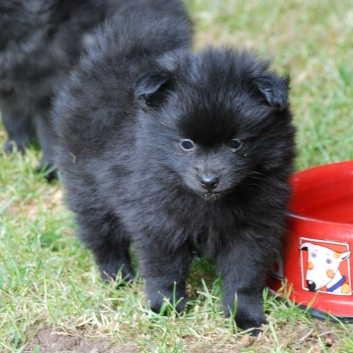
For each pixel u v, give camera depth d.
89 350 5.20
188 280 6.08
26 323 5.47
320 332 5.35
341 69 9.33
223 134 4.98
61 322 5.48
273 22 10.86
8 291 5.89
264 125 5.09
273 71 5.35
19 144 8.58
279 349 5.01
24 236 6.77
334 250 5.41
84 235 6.18
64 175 6.15
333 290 5.48
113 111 5.66
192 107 4.95
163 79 5.08
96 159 5.72
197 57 5.26
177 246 5.43
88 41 7.65
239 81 5.05
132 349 5.19
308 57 10.06
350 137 8.18
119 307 5.71
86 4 7.74
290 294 5.67
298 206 6.43
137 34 6.20
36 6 7.57
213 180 4.95
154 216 5.32
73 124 5.92
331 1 11.14
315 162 7.94
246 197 5.30
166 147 5.14
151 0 7.86
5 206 7.08
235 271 5.54
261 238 5.44
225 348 5.19
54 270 6.24
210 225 5.37
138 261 6.04
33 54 7.68
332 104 8.80
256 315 5.49
